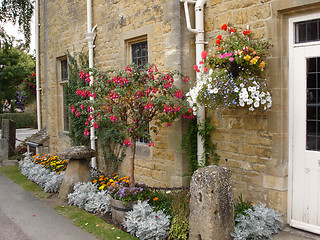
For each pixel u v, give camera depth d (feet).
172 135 16.53
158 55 17.10
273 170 12.83
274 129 12.71
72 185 18.20
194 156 16.01
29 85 36.14
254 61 11.85
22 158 29.12
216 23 14.94
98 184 18.21
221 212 10.89
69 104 25.49
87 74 15.90
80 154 18.08
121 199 14.10
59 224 14.67
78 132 24.49
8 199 18.69
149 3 17.51
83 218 15.16
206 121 15.40
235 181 14.35
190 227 11.40
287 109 12.74
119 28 20.07
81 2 24.09
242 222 11.84
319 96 11.86
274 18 12.46
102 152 22.59
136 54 19.70
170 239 12.35
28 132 68.13
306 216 12.37
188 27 15.24
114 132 20.65
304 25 12.31
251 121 13.56
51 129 30.55
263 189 13.24
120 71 14.71
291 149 12.70
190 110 14.84
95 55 22.82
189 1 15.53
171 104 13.88
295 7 11.92
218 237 10.79
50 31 29.25
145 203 13.76
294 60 12.53
